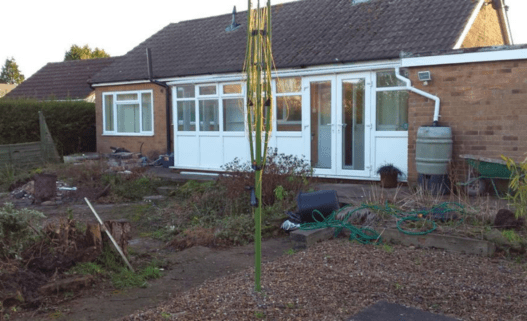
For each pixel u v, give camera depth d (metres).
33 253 5.62
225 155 14.37
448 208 7.34
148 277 5.77
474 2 11.92
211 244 7.40
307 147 12.46
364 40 12.20
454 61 9.47
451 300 4.58
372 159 11.41
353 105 11.77
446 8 12.15
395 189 10.15
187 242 7.61
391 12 13.05
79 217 10.15
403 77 10.54
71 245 5.85
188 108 15.25
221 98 14.33
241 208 9.48
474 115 9.38
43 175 11.91
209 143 14.73
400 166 11.02
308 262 5.82
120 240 6.11
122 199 12.16
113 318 4.53
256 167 4.67
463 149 9.52
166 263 6.37
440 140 9.26
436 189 9.26
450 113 9.66
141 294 5.20
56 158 17.00
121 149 17.12
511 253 6.08
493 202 7.95
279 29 14.83
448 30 11.23
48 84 25.64
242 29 16.72
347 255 6.08
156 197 11.87
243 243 7.50
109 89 18.36
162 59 17.14
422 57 9.87
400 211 7.50
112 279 5.58
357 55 11.52
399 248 6.45
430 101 9.95
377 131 11.32
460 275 5.27
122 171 14.45
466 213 7.09
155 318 4.32
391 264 5.69
